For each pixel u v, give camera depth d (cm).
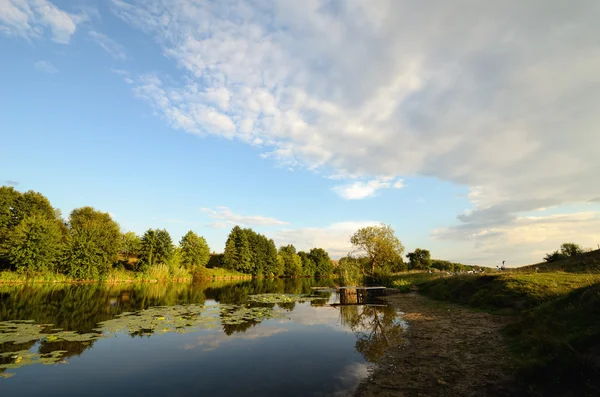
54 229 4781
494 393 764
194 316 2017
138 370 1037
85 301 2658
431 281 3466
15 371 995
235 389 888
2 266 4603
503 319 1576
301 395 848
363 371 1025
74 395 834
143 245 6078
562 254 4034
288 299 3203
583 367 665
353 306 2614
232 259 8581
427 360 1089
